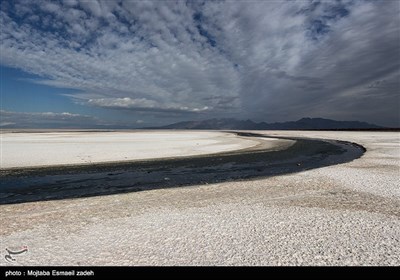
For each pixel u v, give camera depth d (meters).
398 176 20.66
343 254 8.77
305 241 9.74
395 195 15.65
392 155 32.97
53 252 9.11
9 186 19.69
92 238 10.23
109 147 41.22
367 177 20.41
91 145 43.56
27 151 34.94
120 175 23.52
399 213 12.60
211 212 13.14
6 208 14.30
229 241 9.84
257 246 9.41
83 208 14.14
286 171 25.48
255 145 53.19
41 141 50.22
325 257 8.59
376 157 31.36
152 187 19.56
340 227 10.98
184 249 9.25
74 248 9.41
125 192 18.27
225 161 31.47
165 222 11.84
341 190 16.95
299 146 51.97
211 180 21.70
